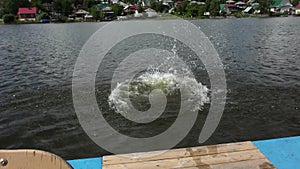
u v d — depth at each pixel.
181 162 2.80
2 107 6.51
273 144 3.08
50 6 84.62
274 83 7.87
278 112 5.76
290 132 4.99
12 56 15.32
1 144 4.89
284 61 11.45
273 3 72.00
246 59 12.01
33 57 14.66
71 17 75.94
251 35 23.38
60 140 4.91
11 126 5.51
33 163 1.44
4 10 75.75
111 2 77.62
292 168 2.66
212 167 2.70
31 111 6.21
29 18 72.75
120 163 2.82
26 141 4.95
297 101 6.37
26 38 27.94
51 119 5.73
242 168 2.67
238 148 3.02
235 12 70.12
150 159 2.88
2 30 44.12
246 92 6.99
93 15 69.31
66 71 10.37
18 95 7.40
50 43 22.08
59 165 1.44
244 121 5.38
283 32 25.72
